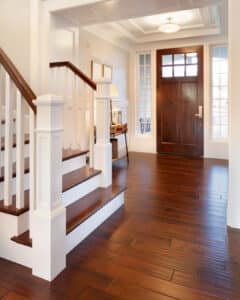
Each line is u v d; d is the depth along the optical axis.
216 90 6.06
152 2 3.14
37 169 1.77
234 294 1.66
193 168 5.06
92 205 2.54
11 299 1.60
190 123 6.29
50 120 1.70
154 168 5.04
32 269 1.85
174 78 6.35
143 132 6.90
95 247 2.20
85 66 4.86
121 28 5.34
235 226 2.54
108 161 3.09
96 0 3.17
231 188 2.54
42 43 3.52
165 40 6.03
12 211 1.94
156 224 2.64
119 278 1.80
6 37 3.66
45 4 3.48
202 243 2.28
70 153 3.04
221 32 5.36
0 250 2.04
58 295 1.64
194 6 3.30
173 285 1.74
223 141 6.02
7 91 1.96
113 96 5.16
